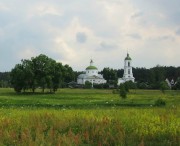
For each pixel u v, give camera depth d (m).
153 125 27.92
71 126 28.20
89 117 32.97
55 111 42.84
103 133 24.69
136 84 194.88
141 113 38.19
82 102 71.69
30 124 28.52
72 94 125.69
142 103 66.94
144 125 28.14
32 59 141.75
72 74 156.62
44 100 80.62
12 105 61.03
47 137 22.88
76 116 33.28
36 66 141.25
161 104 62.12
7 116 34.88
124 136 24.05
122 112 40.25
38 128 25.52
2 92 142.25
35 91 154.00
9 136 23.12
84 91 158.00
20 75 138.50
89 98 95.38
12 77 140.88
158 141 23.73
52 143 21.62
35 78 139.75
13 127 27.28
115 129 26.48
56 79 142.88
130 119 31.66
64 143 21.41
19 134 25.00
